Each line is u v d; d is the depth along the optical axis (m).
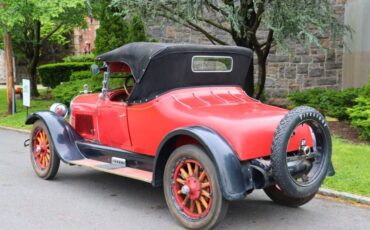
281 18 10.05
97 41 14.23
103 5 14.07
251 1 10.56
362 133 9.19
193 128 4.85
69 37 27.80
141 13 11.02
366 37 12.72
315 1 10.45
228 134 4.80
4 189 6.50
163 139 5.03
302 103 12.23
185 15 10.79
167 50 5.38
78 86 13.43
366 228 5.03
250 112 5.23
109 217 5.36
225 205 4.64
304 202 5.58
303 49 14.56
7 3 13.01
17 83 27.33
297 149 5.13
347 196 5.93
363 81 12.87
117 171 5.73
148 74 5.48
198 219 4.82
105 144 6.37
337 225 5.11
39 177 7.09
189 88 5.74
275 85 14.80
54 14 12.45
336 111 11.17
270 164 4.80
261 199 6.08
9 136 11.22
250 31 10.93
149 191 6.42
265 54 12.17
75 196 6.17
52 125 6.73
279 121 5.12
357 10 13.27
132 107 5.78
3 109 15.66
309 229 5.00
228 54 5.98
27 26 16.16
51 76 20.09
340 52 14.63
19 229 4.98
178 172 5.02
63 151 6.56
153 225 5.10
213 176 4.63
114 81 8.68
